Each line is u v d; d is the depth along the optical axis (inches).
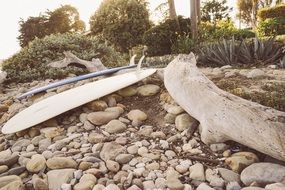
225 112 107.0
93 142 123.4
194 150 110.2
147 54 504.7
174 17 514.6
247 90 150.5
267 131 95.3
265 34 517.7
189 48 415.2
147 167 103.6
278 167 90.0
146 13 616.1
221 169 96.7
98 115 138.3
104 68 257.1
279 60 250.8
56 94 170.9
